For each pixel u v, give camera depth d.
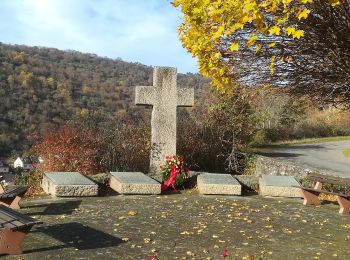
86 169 11.94
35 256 5.51
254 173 16.22
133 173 11.11
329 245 6.54
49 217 7.70
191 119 16.30
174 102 12.21
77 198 9.56
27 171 11.92
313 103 4.68
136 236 6.65
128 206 8.90
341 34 3.63
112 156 12.71
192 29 4.00
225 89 4.41
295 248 6.32
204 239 6.62
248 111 17.17
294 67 4.01
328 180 9.61
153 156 12.10
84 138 12.38
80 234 6.63
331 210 9.34
